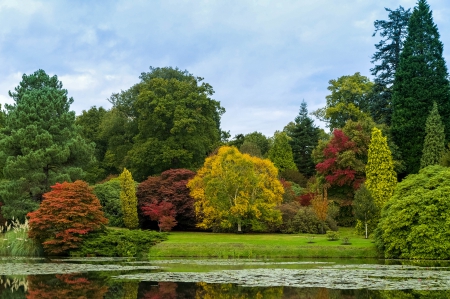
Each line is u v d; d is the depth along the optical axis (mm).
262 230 36594
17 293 15625
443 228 24766
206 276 18328
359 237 32250
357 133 40281
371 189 36625
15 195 35156
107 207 39156
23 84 39875
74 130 39531
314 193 40594
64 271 20953
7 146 36156
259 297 14188
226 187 35344
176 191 39719
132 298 14305
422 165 39594
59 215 28953
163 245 29016
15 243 29969
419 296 14008
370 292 14719
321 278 17500
